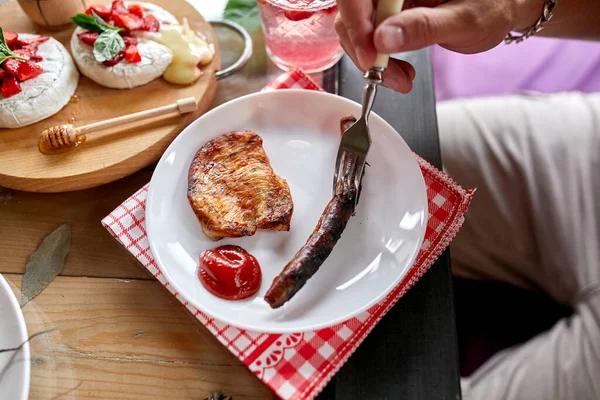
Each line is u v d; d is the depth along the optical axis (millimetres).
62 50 663
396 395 507
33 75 631
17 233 583
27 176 589
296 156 597
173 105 630
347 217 526
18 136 623
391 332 529
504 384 670
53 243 574
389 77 573
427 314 537
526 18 570
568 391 645
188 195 549
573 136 787
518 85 965
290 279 489
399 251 536
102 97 656
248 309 510
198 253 540
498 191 765
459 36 519
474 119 812
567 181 759
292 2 619
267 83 684
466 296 756
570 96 833
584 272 719
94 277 557
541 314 740
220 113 594
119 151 610
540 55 970
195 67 661
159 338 530
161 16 688
